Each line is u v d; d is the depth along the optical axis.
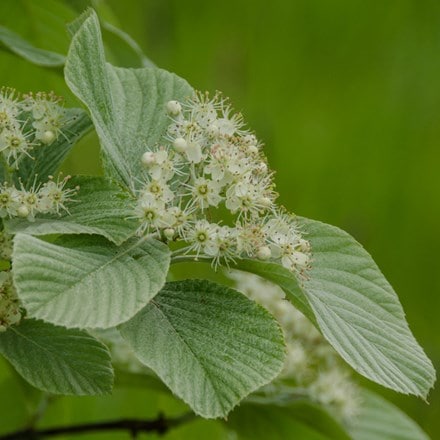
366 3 1.52
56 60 1.07
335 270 0.94
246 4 1.49
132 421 1.08
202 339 0.90
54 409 1.14
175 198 0.94
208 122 0.94
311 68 1.52
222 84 1.49
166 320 0.91
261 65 1.50
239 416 1.10
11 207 0.91
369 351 0.92
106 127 0.94
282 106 1.52
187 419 1.08
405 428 1.15
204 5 1.48
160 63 1.46
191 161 0.92
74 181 0.92
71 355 0.92
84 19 0.94
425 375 0.91
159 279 0.89
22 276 0.88
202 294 0.92
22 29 1.14
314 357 1.10
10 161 0.95
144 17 1.46
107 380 0.91
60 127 0.94
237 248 0.92
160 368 0.89
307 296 0.93
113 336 1.06
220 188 0.92
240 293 0.91
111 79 0.98
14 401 1.13
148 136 0.96
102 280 0.89
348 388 1.12
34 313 0.87
